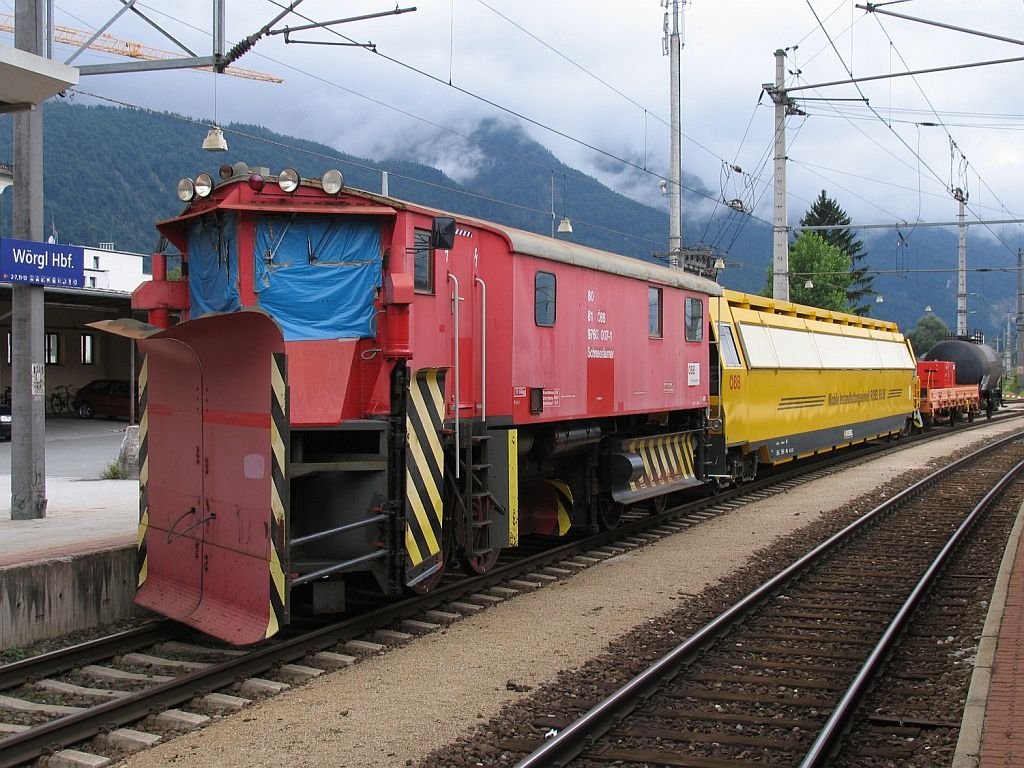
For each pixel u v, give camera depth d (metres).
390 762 5.55
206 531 7.69
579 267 11.58
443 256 9.28
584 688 6.86
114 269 45.53
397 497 8.25
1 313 31.80
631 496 13.02
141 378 8.62
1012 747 5.24
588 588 10.36
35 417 11.52
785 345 20.31
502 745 5.76
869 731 6.14
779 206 26.28
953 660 7.63
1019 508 16.22
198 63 10.73
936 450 28.80
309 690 6.87
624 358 12.80
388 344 8.32
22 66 6.89
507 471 9.98
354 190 8.55
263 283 8.46
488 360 10.02
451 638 8.33
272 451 6.97
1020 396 76.56
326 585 8.20
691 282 15.16
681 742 5.93
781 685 7.04
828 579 10.88
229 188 8.58
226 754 5.67
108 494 14.45
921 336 112.19
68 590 8.26
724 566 11.53
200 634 8.19
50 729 5.77
